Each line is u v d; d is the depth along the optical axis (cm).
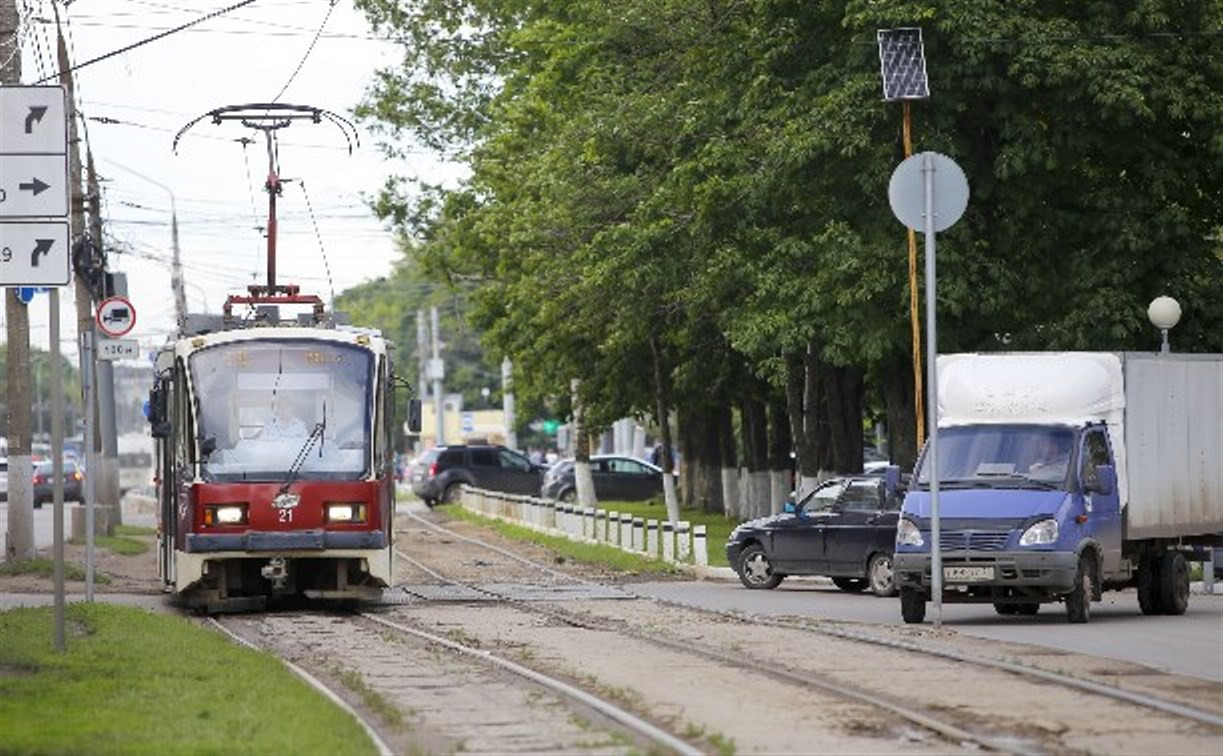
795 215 12319
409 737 4503
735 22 12788
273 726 4481
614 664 6066
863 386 14925
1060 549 7706
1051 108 11525
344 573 9175
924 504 7888
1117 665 5872
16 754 4097
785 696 5159
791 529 10606
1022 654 6219
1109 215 11600
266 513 8950
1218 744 4288
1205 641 6888
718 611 8506
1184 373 8675
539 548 15238
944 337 11669
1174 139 11788
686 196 12431
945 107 11388
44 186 6059
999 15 11256
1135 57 11225
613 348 15650
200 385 9088
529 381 19500
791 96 11819
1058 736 4419
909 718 4669
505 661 6209
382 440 9225
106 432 16425
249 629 8044
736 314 12644
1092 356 8256
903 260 11394
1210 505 8844
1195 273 11725
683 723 4638
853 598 10006
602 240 13462
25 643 6506
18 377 11700
